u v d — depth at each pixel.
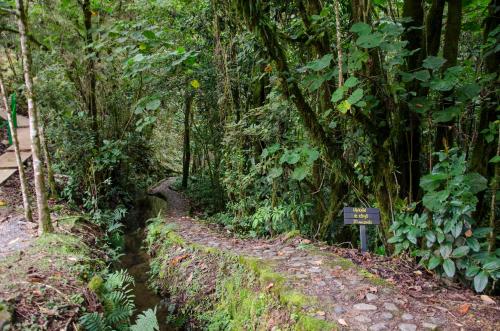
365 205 4.73
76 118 6.79
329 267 3.73
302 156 4.49
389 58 3.98
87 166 6.92
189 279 4.51
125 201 8.25
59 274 3.56
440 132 4.18
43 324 2.80
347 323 2.73
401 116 4.14
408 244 3.86
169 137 12.50
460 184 3.35
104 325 3.09
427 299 3.15
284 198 5.61
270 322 3.15
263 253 4.35
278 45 4.13
